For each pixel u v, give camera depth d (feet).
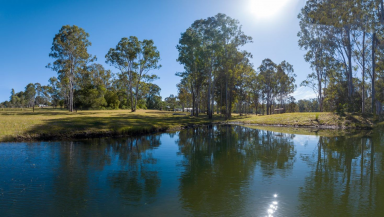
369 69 108.58
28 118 75.31
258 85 208.54
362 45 103.96
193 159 36.24
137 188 23.32
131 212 18.07
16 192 22.18
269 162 34.30
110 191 22.50
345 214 17.57
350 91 107.24
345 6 92.68
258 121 116.06
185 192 22.24
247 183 24.79
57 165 31.83
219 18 130.31
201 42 137.90
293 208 18.65
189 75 158.30
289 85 209.36
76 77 179.32
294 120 106.01
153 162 34.22
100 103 205.87
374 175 27.58
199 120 126.21
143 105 301.22
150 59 172.24
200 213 17.88
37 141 50.55
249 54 148.05
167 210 18.39
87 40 155.43
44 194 21.71
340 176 27.27
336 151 42.45
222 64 139.64
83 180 25.73
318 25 113.09
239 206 19.08
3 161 33.45
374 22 90.17
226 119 148.05
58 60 144.87
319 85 144.77
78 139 55.16
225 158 36.94
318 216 17.29
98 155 38.37
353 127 84.94
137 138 59.62
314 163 33.53
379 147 46.11
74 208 18.81
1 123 59.00
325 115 103.86
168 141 55.21
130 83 175.52
